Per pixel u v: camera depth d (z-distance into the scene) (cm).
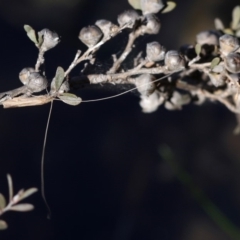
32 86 33
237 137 97
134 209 92
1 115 90
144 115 97
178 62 35
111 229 91
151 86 35
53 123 93
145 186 94
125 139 95
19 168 88
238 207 92
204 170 95
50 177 90
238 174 94
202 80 39
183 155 95
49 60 85
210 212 44
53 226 88
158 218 92
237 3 99
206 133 97
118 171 94
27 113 91
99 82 35
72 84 35
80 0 97
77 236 89
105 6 99
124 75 35
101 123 96
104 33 36
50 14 96
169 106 40
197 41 38
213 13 100
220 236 91
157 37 98
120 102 98
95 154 94
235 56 35
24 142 90
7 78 90
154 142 96
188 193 94
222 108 99
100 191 92
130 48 36
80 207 90
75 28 96
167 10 37
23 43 94
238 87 35
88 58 34
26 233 86
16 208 33
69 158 92
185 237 91
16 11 96
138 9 37
